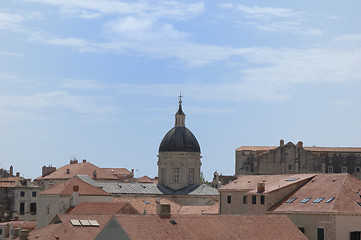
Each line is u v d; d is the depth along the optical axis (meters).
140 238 98.25
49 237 108.12
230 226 108.12
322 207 123.25
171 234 101.38
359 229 121.44
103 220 114.75
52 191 164.50
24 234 112.06
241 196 146.25
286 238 109.38
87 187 165.62
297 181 137.25
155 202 177.75
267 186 141.50
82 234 109.12
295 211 126.56
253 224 110.44
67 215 117.19
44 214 164.62
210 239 103.38
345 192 126.00
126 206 144.38
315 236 122.56
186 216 107.44
